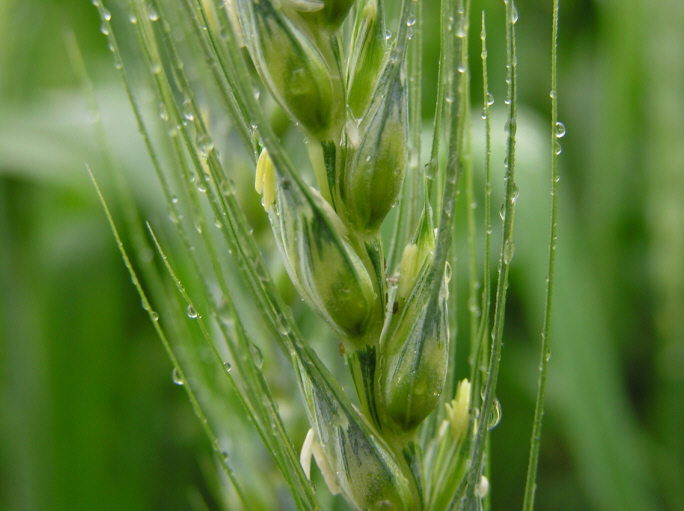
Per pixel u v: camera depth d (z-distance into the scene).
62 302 0.18
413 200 0.11
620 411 0.17
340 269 0.10
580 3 0.23
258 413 0.11
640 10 0.18
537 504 0.17
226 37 0.10
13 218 0.20
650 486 0.17
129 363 0.19
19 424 0.17
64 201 0.21
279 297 0.10
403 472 0.10
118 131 0.19
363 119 0.10
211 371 0.13
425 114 0.20
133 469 0.17
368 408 0.11
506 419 0.18
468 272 0.18
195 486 0.17
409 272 0.10
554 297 0.16
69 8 0.23
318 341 0.13
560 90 0.22
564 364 0.16
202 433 0.18
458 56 0.10
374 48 0.10
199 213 0.11
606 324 0.18
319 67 0.10
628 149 0.19
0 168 0.19
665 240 0.16
